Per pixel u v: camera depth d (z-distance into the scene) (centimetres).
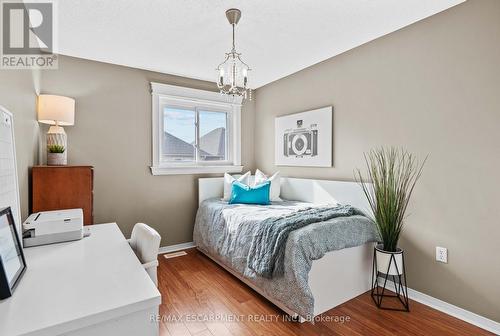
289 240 188
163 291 233
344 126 281
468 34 191
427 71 214
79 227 147
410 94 225
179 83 345
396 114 235
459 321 191
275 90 374
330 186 286
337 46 262
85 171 232
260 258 201
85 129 284
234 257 243
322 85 304
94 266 108
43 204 216
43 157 260
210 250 295
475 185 189
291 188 336
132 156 312
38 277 97
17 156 172
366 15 207
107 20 209
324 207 255
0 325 68
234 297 223
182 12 199
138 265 110
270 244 196
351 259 218
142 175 320
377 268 215
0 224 93
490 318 182
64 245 137
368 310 204
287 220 210
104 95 295
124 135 307
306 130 324
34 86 222
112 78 300
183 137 356
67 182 225
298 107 337
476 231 189
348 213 231
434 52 210
